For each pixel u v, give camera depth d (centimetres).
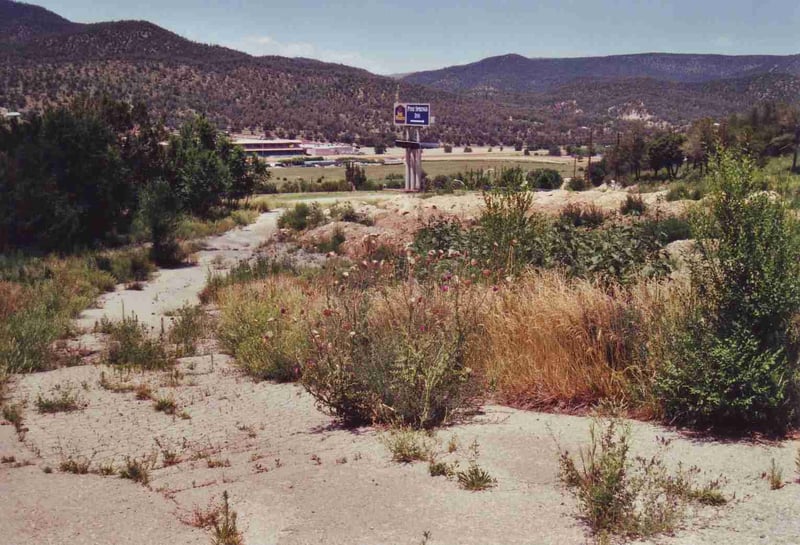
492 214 1078
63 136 2659
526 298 742
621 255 929
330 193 6091
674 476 426
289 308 995
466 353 674
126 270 2153
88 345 1182
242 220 3541
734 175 535
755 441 488
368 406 615
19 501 447
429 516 391
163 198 2541
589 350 620
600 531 357
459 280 747
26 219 2498
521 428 546
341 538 368
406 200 3369
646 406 556
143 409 740
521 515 385
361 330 650
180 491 465
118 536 384
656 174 7606
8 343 1043
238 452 559
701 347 521
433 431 555
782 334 512
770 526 353
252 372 888
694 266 556
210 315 1380
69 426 678
